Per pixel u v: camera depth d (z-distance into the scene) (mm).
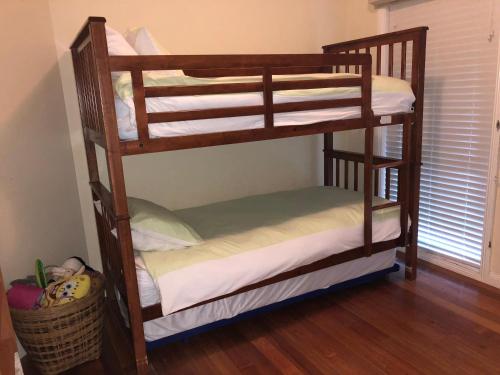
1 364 1145
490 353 1990
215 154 3010
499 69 2406
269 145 3223
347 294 2623
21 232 2080
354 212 2531
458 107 2684
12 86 2062
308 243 2215
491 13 2416
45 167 2322
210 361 2037
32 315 1850
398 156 3182
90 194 2725
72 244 2584
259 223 2420
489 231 2604
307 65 2002
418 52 2424
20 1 2152
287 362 1997
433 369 1895
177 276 1848
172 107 1729
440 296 2547
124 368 2039
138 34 1935
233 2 2902
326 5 3270
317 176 3508
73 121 2609
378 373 1886
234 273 1973
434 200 2947
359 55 2143
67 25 2479
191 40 2801
